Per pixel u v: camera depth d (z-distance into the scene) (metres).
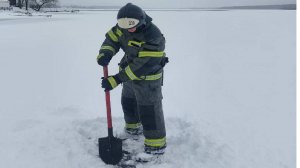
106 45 3.11
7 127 3.83
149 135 3.16
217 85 6.46
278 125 4.28
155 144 3.17
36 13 49.12
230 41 13.58
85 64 8.48
